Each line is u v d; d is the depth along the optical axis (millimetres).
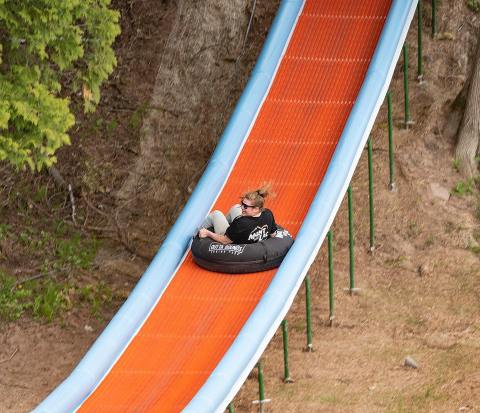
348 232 45156
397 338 39188
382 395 35750
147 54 54438
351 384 36469
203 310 34375
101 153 50969
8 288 43062
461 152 48031
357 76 43000
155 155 50156
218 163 40000
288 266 34688
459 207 46438
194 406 29266
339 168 38219
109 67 38250
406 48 49031
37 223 47875
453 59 52000
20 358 39531
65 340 40594
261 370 34188
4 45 37750
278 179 39469
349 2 46156
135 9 55906
